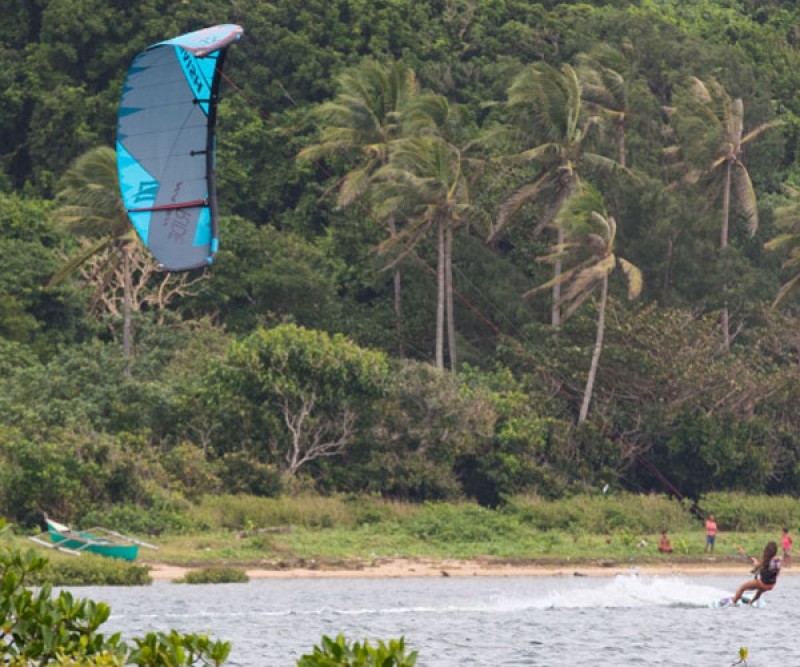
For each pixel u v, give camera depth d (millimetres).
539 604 125500
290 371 198750
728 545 190125
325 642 38781
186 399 199125
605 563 172125
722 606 124688
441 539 183750
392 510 192125
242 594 132500
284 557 163500
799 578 167375
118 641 41781
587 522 197000
